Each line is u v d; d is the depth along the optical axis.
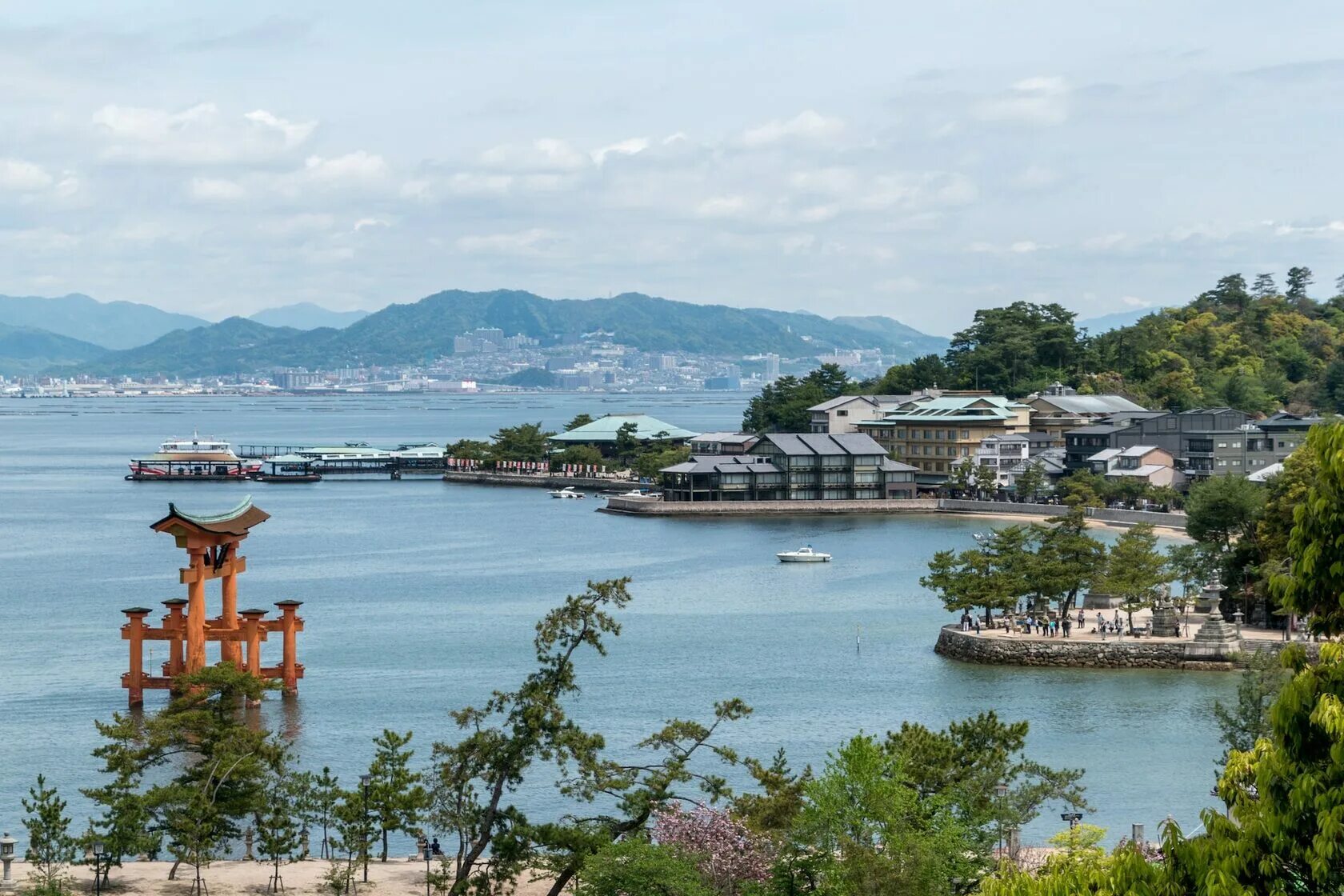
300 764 98.31
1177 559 155.75
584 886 67.06
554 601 177.00
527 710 67.44
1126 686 125.81
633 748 103.19
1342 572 38.97
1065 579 143.62
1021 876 39.88
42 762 102.44
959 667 134.25
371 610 170.62
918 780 68.38
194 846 72.81
